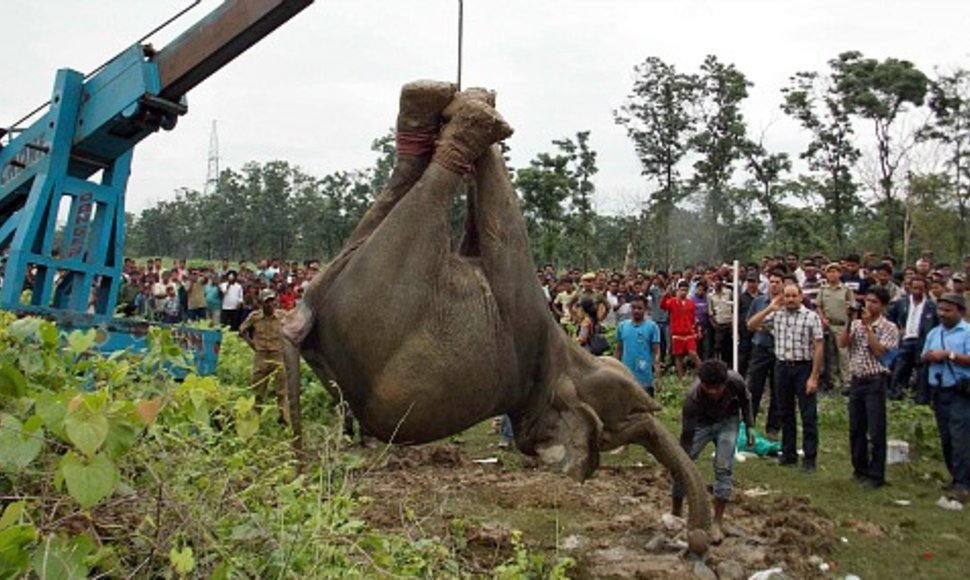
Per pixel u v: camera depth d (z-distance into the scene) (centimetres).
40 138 820
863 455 1021
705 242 4006
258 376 1076
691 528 698
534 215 3578
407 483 955
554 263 3612
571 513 866
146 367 469
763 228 4009
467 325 461
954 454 958
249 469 409
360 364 459
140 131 822
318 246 5125
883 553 773
